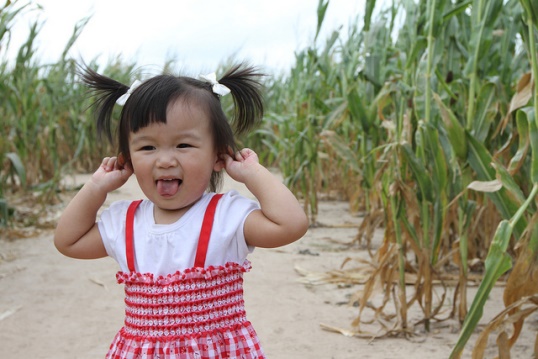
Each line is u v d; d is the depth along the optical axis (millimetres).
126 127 1702
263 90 2406
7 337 3320
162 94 1650
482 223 4723
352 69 5910
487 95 3488
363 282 4410
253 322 3584
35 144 8562
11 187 8453
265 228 1681
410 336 3361
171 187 1669
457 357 2480
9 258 5094
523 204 2521
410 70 3846
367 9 3520
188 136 1654
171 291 1663
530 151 3592
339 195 8914
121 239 1760
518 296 2586
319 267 4891
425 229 3412
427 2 3533
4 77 6980
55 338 3320
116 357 1727
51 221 6703
